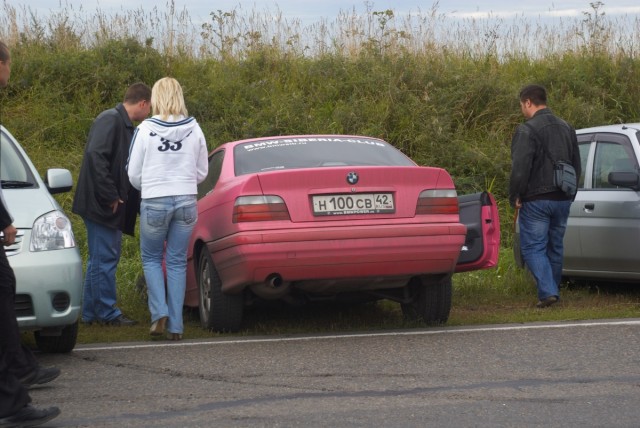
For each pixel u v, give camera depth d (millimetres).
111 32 30766
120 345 13422
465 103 27875
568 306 16812
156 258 13922
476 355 11898
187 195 13664
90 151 14977
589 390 9820
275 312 16438
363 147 14883
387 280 13516
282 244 12734
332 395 9773
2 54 9336
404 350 12336
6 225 8938
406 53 29938
